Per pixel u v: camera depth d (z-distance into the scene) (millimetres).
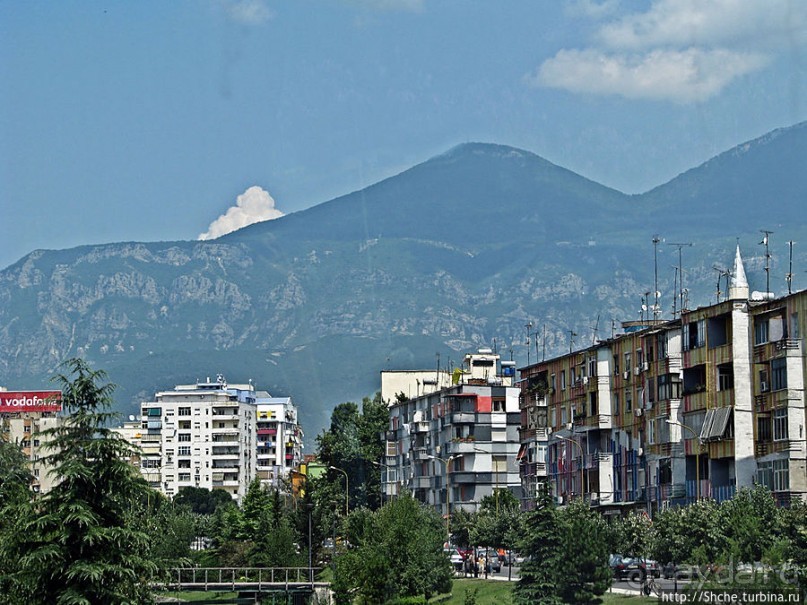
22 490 76125
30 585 63250
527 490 181625
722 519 97688
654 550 103500
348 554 126500
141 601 67062
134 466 67375
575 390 164875
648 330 144500
